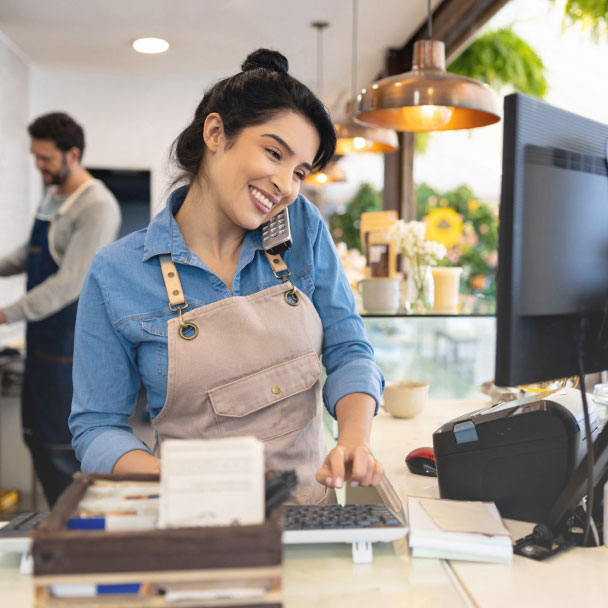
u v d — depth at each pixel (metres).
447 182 3.83
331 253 1.35
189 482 0.61
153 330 1.17
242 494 0.61
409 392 1.72
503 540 0.91
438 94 1.85
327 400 1.26
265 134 1.10
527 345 0.91
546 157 0.92
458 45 3.71
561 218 0.94
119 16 4.07
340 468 0.97
